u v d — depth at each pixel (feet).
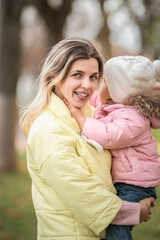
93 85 6.12
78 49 5.92
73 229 5.73
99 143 5.94
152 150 6.28
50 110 6.14
